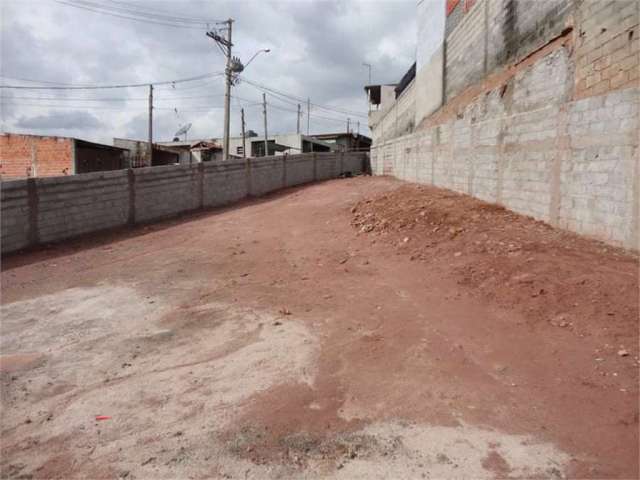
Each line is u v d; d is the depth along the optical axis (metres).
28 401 3.08
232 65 22.53
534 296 4.29
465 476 2.17
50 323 4.71
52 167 22.03
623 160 4.93
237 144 40.00
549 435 2.48
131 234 10.96
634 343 3.30
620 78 5.05
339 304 4.92
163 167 13.32
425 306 4.62
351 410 2.82
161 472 2.27
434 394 2.97
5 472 2.32
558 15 6.57
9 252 8.76
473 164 9.54
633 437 2.41
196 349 3.89
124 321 4.70
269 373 3.37
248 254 7.88
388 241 7.57
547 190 6.53
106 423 2.77
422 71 16.20
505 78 8.62
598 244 5.26
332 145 43.66
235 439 2.54
